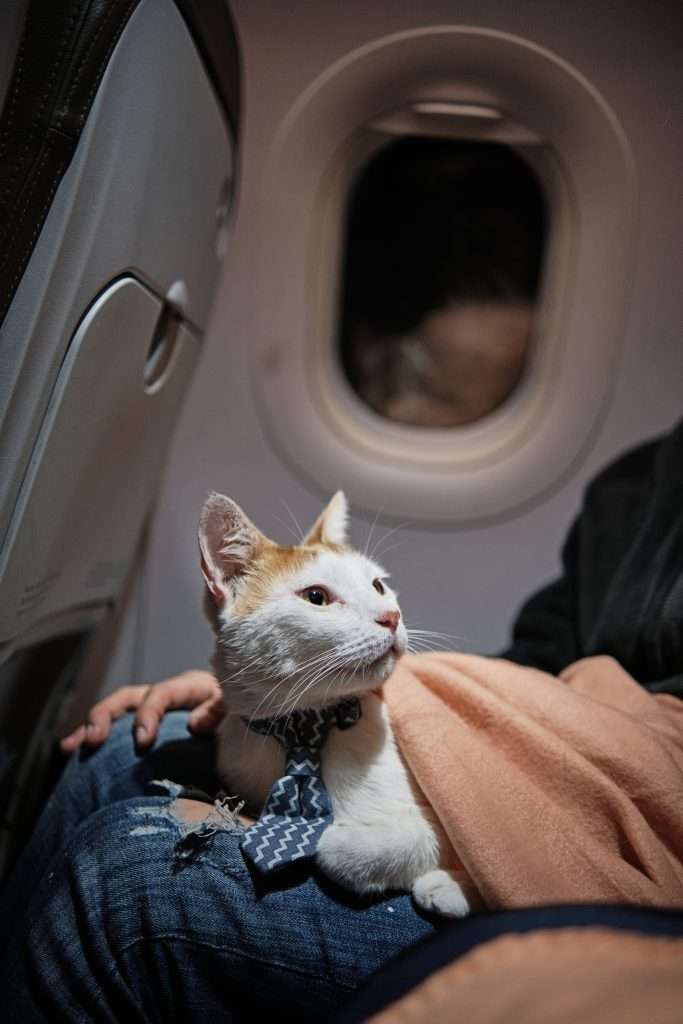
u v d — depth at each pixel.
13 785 1.33
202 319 1.35
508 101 1.38
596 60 1.36
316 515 1.56
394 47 1.36
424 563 1.56
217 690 1.11
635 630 1.09
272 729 0.87
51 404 0.82
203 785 1.00
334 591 0.88
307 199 1.45
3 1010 0.78
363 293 1.54
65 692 1.44
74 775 1.08
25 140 0.75
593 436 1.51
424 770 0.82
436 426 1.56
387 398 1.56
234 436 1.54
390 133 1.43
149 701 1.09
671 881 0.77
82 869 0.81
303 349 1.51
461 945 0.56
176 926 0.76
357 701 0.88
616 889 0.76
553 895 0.75
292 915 0.77
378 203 1.50
